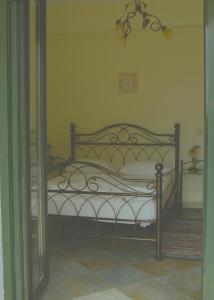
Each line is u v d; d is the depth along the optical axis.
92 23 5.45
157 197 3.53
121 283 3.09
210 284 2.13
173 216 4.88
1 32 2.14
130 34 5.38
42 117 2.87
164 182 4.48
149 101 5.43
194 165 5.32
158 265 3.45
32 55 2.67
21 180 2.35
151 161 5.19
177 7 5.14
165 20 5.18
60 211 3.84
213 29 2.01
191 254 3.66
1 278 2.22
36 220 2.86
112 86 5.52
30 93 2.59
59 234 3.90
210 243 2.11
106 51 5.49
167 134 5.39
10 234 2.27
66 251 3.82
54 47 5.64
